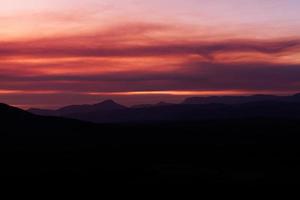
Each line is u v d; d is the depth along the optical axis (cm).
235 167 7038
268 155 8638
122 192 5016
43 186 5197
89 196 4806
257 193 5019
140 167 6825
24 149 9119
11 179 5525
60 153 8450
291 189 5219
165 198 4784
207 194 4972
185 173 6278
